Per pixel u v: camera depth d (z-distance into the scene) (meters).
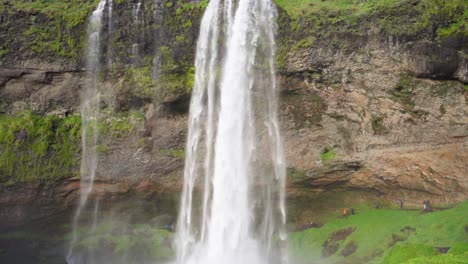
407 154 31.83
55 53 33.19
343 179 33.62
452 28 29.86
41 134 33.44
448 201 31.30
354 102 32.44
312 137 33.50
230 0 33.34
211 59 33.25
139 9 33.34
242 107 33.34
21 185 32.94
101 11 33.47
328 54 31.91
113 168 33.81
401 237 29.58
